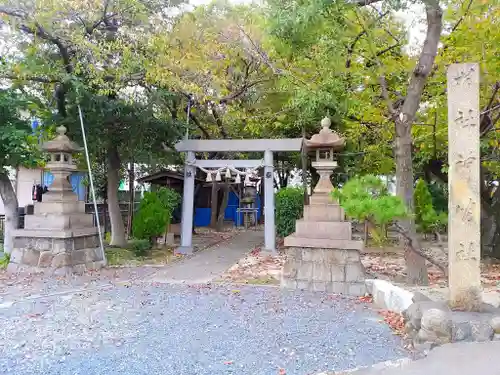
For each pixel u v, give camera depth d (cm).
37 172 1555
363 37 763
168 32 872
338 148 681
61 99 862
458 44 764
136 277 727
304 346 396
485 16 726
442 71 805
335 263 633
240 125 1306
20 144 781
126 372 337
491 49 743
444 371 323
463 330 377
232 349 388
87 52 755
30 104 877
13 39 747
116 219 1044
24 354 376
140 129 914
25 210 1140
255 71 1108
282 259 919
